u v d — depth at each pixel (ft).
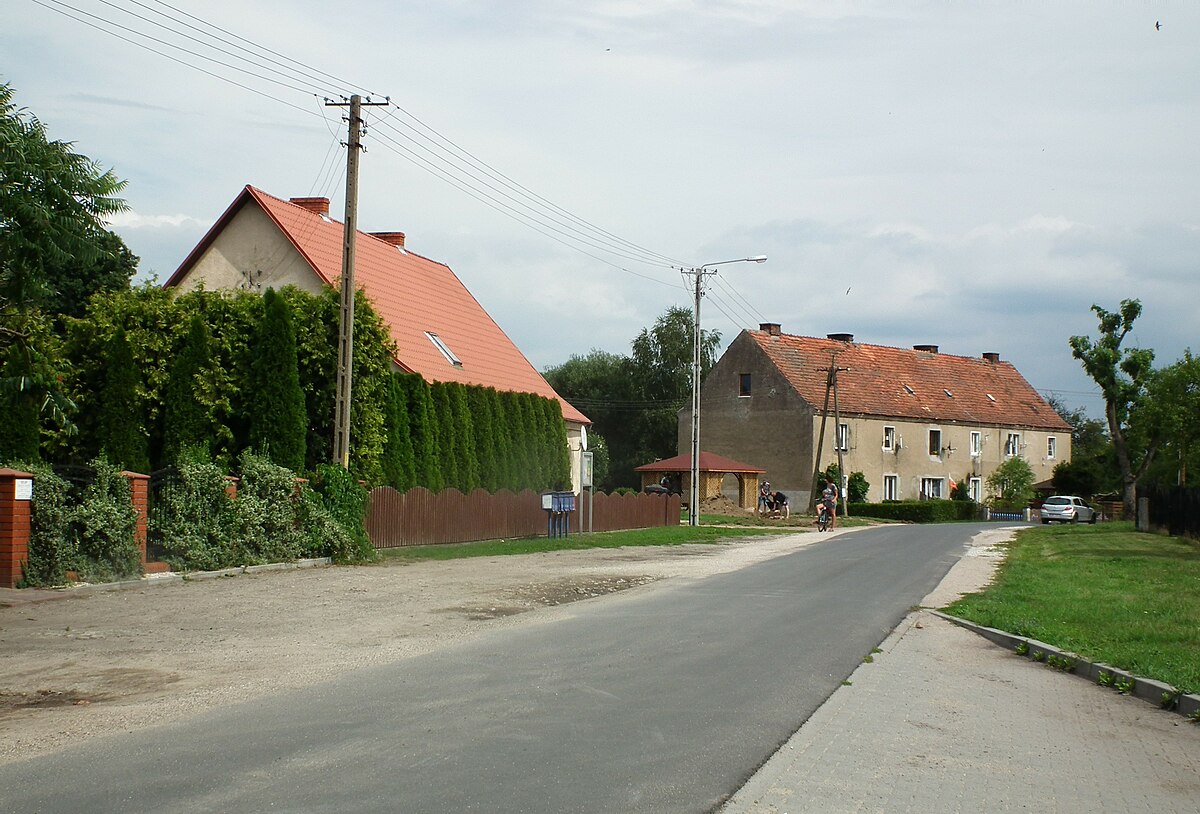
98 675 33.50
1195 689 31.86
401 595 57.41
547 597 57.98
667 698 30.37
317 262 116.47
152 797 19.94
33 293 46.88
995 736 27.76
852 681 34.60
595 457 243.40
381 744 24.27
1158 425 158.61
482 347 143.43
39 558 54.95
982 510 230.68
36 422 74.95
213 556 65.67
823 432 196.24
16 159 43.55
